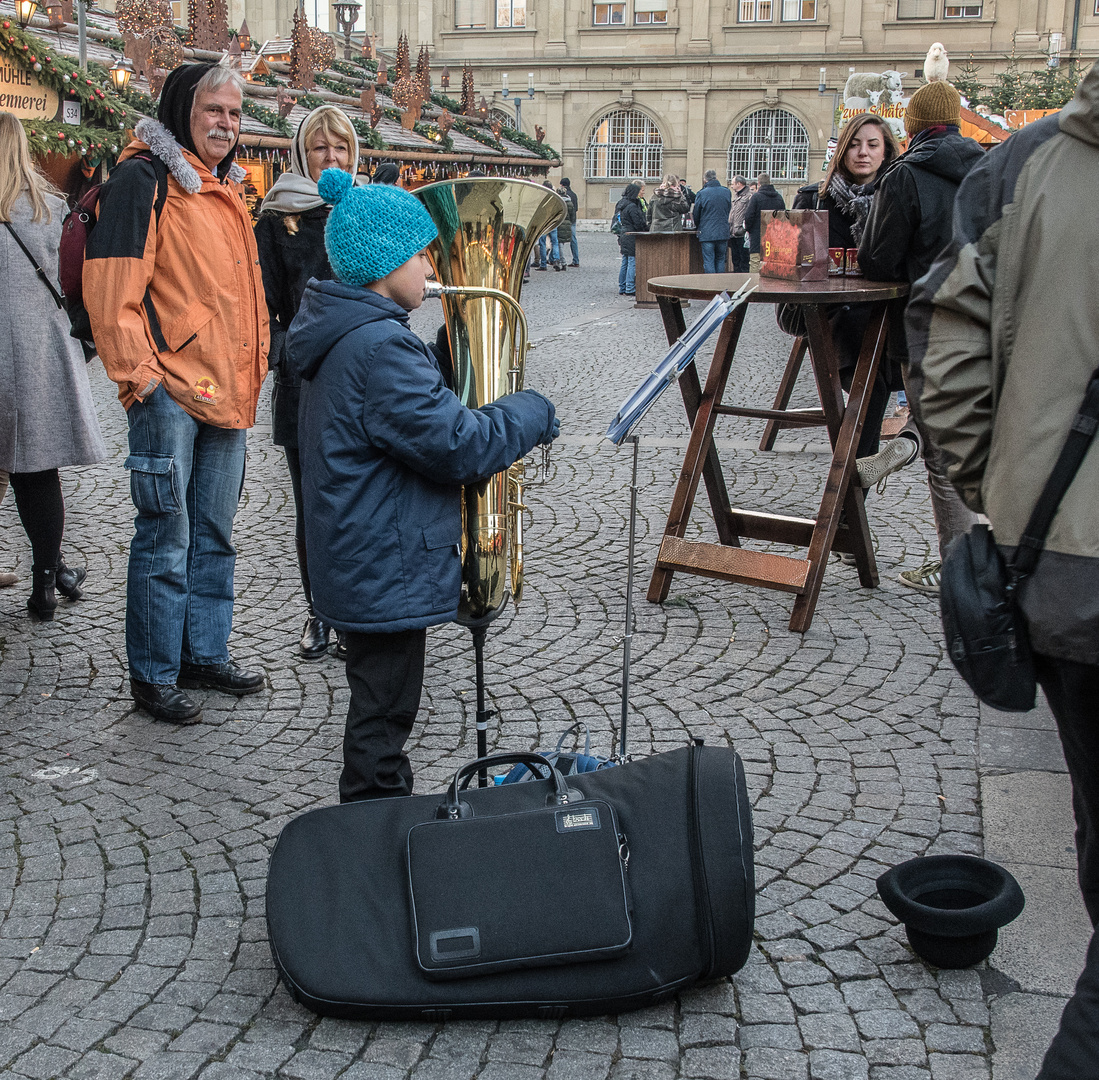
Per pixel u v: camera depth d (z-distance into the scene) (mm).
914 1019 2357
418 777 3355
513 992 2260
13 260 4285
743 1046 2285
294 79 17672
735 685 3980
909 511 6012
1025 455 1821
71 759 3514
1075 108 1802
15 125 4254
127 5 12711
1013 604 1849
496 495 2732
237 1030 2346
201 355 3637
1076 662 1777
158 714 3770
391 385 2494
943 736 3588
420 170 19875
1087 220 1783
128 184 3473
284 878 2367
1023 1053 2260
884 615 4621
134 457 3684
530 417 2646
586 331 13469
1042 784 3279
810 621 4496
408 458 2525
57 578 4797
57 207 4465
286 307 4027
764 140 38750
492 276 2746
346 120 3963
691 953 2295
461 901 2254
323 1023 2357
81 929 2678
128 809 3219
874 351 4539
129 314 3496
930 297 1954
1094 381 1772
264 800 3268
